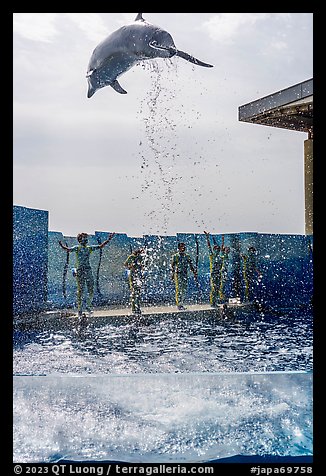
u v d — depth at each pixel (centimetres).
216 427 400
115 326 900
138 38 584
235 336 838
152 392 497
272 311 1080
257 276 1106
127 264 945
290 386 521
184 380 548
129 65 628
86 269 918
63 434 384
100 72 662
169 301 1088
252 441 375
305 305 1128
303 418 421
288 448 363
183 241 1104
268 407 453
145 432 392
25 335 811
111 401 469
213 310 1006
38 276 920
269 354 697
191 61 555
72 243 1009
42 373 570
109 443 364
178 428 401
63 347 730
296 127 1129
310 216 1134
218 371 593
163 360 654
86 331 851
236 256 1095
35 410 439
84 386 523
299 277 1142
